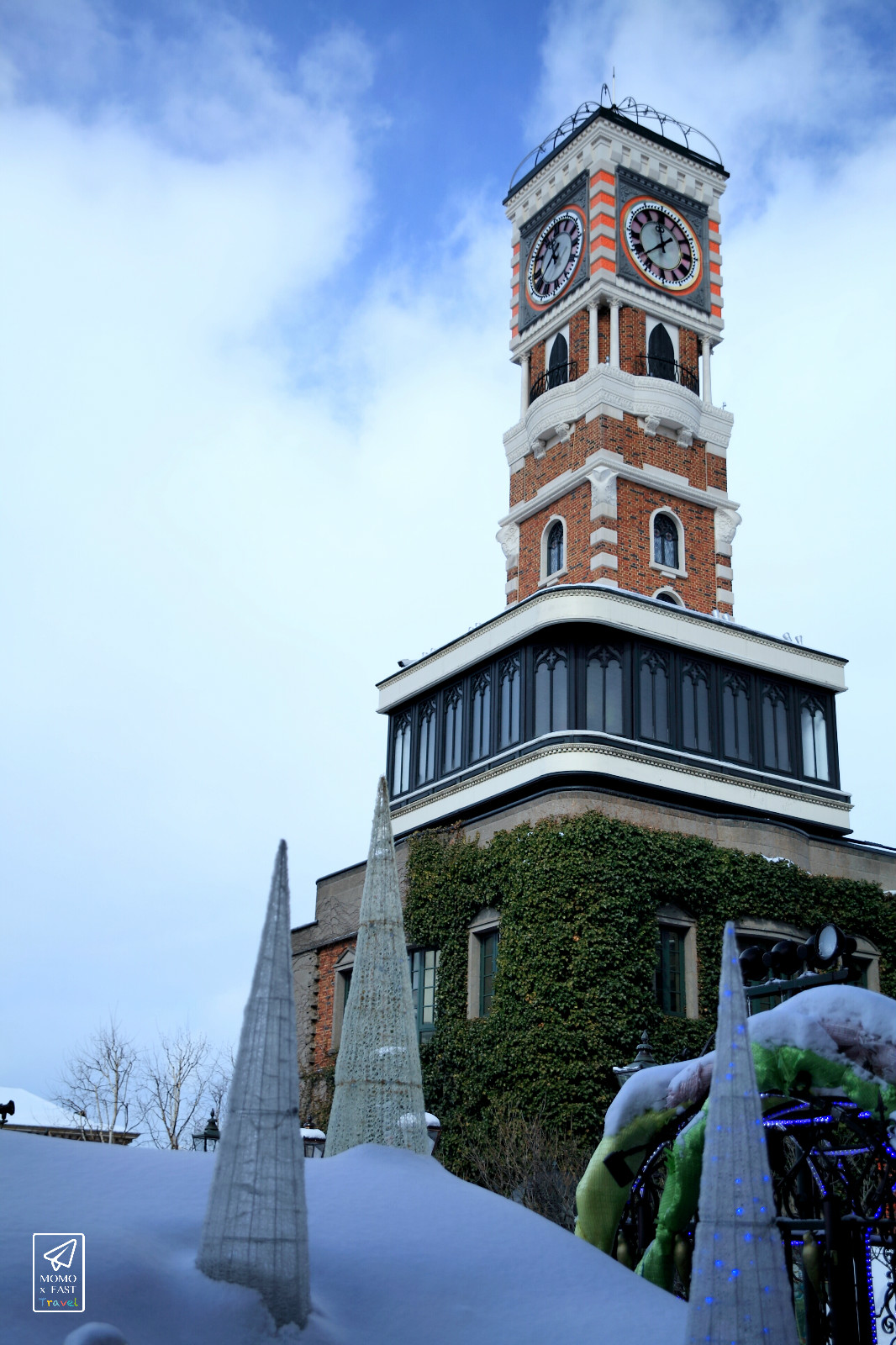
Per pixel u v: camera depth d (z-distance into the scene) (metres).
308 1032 38.75
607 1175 13.62
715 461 46.88
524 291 50.88
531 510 46.38
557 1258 10.35
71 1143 10.22
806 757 38.81
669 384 45.69
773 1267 8.74
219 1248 8.73
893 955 35.62
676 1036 30.34
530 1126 28.81
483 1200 11.07
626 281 47.19
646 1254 13.14
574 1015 29.78
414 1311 9.34
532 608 36.66
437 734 39.38
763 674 38.69
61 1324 7.80
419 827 37.59
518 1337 9.30
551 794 32.66
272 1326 8.53
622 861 31.48
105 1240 8.61
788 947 14.52
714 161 50.91
